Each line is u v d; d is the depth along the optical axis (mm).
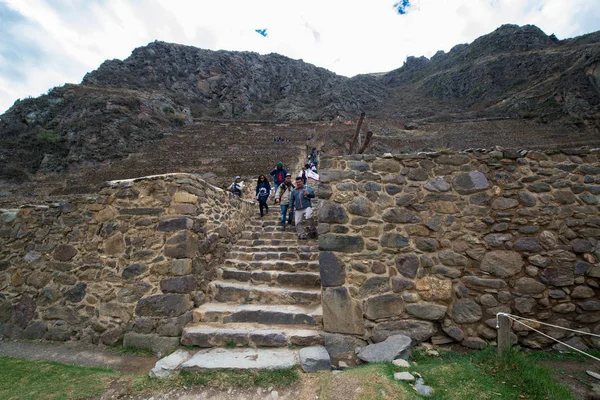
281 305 3895
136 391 2605
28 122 30547
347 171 3695
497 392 2307
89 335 3740
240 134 34000
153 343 3389
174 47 59094
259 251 5270
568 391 2271
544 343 3109
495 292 3234
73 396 2559
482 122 36562
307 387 2590
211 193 4652
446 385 2424
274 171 8555
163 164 22984
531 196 3389
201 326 3510
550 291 3176
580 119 30047
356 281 3398
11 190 21094
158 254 3730
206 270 4273
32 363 3229
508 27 64062
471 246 3367
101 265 3912
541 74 46750
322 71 74062
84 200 4215
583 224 3271
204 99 53156
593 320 3084
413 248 3434
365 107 58750
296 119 48750
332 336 3227
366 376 2500
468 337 3166
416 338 3193
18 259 4352
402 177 3633
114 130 28719
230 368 2783
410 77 81562
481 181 3506
